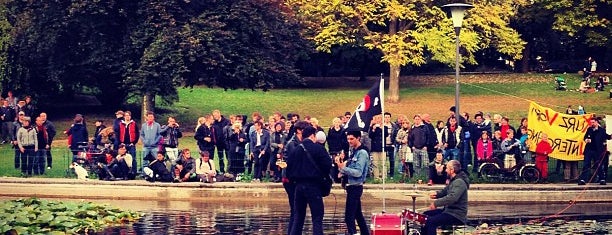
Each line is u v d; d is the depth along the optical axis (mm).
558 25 63938
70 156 36219
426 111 55938
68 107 56750
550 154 32312
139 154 36969
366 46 57469
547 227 23859
